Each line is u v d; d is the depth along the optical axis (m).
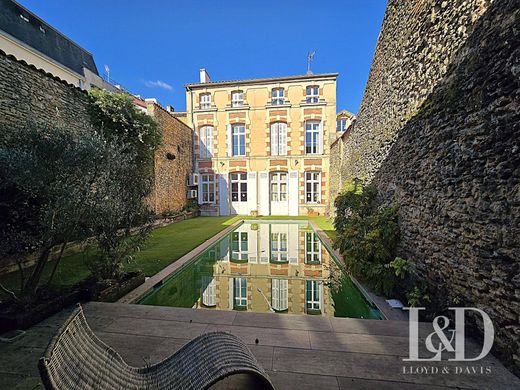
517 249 1.88
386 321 2.65
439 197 2.93
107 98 7.05
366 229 4.50
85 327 1.41
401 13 4.32
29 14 10.20
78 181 3.03
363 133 7.05
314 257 6.38
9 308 2.67
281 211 15.05
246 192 15.30
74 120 6.23
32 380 1.78
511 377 1.82
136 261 4.98
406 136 3.97
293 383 1.74
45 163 2.85
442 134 2.90
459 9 2.66
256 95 14.77
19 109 4.87
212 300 3.98
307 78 14.30
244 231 9.77
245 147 15.08
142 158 7.99
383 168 5.12
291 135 14.62
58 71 10.87
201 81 15.56
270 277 4.99
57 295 3.04
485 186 2.21
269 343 2.25
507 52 1.98
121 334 2.40
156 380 1.47
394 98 4.59
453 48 2.76
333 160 12.95
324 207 14.45
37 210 3.23
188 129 14.62
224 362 1.43
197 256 5.59
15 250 2.77
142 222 3.97
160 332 2.43
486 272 2.19
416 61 3.71
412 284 3.45
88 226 3.27
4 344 2.23
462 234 2.51
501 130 2.03
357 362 1.98
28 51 9.61
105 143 3.40
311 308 3.70
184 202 13.91
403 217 3.96
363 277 4.08
